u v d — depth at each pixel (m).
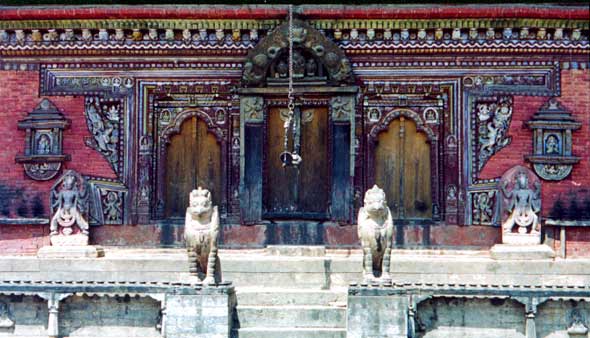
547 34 22.94
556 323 19.09
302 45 22.95
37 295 19.11
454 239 22.84
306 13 22.86
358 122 23.16
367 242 18.97
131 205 23.23
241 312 18.97
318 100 23.30
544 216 22.61
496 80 23.05
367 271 18.98
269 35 22.98
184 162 23.61
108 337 19.09
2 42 23.45
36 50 23.42
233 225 23.11
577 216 22.59
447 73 23.06
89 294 19.03
